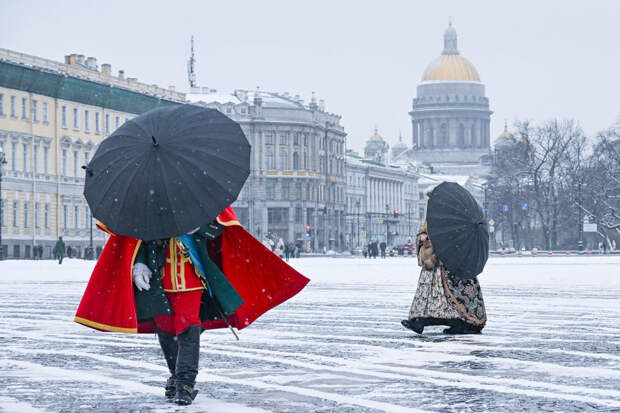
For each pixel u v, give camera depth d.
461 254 20.38
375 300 33.12
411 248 179.12
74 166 140.00
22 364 16.61
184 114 12.72
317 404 12.58
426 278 21.06
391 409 12.21
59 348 19.08
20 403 12.78
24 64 126.31
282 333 21.45
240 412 12.05
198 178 12.22
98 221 12.44
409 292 38.31
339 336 20.80
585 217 169.25
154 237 12.12
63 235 137.25
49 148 134.38
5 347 19.23
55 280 53.00
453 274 20.97
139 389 13.88
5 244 125.06
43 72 130.00
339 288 41.75
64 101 136.62
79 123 140.12
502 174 178.38
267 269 12.60
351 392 13.50
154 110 12.88
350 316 26.16
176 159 12.24
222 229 12.44
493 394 13.27
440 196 20.55
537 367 15.82
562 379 14.57
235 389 13.79
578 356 17.19
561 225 179.88
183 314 12.42
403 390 13.66
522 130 169.12
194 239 12.54
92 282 12.35
